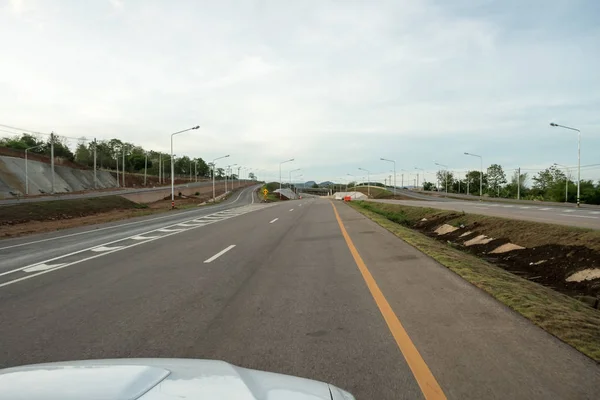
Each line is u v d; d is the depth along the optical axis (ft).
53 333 16.93
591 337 14.78
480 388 11.26
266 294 23.06
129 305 21.20
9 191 221.25
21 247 50.72
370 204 183.83
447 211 104.47
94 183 326.85
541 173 368.27
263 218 89.35
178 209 152.76
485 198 282.36
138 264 34.14
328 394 7.18
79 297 23.27
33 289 25.84
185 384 6.55
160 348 14.92
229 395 6.17
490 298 21.02
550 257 44.75
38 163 280.92
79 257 39.40
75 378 6.39
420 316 18.12
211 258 36.37
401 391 11.21
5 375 6.56
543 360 12.96
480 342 14.69
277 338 15.79
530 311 18.11
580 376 11.81
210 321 18.17
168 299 22.30
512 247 53.98
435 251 37.78
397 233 54.70
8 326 18.10
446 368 12.62
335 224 71.51
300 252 39.19
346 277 27.30
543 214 87.35
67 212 145.59
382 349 14.37
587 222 62.34
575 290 35.50
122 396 5.64
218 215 105.29
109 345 15.35
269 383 7.45
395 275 27.50
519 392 10.97
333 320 17.95
